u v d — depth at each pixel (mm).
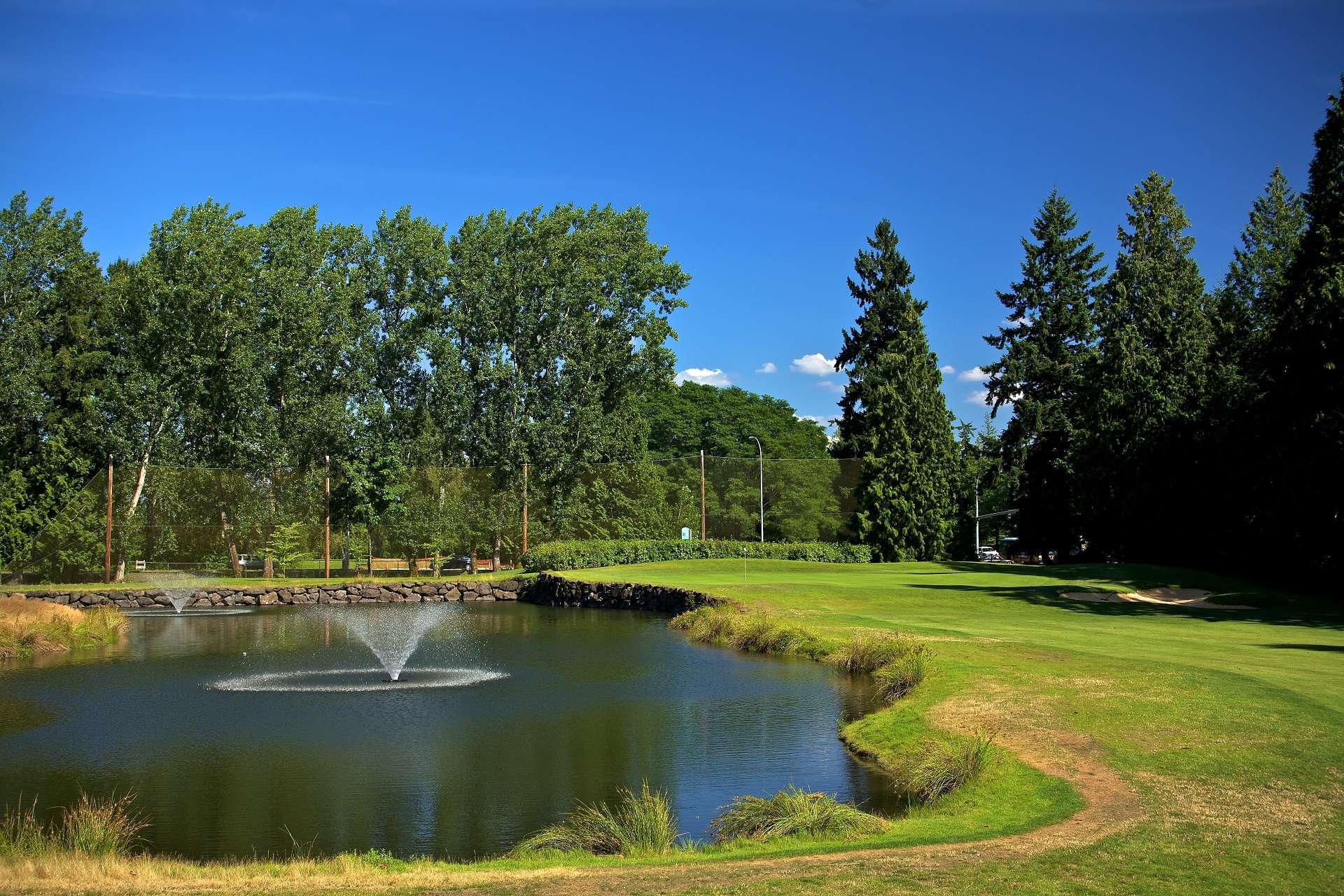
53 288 38312
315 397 40125
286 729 12727
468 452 42875
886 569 33906
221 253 37094
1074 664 13578
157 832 8758
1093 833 7047
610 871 6754
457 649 20594
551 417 43062
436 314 42188
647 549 38188
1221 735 9672
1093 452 36188
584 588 30891
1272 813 7426
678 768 10727
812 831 7926
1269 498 28484
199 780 10391
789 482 44812
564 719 13227
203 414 37656
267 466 38281
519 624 25984
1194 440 32562
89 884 6590
